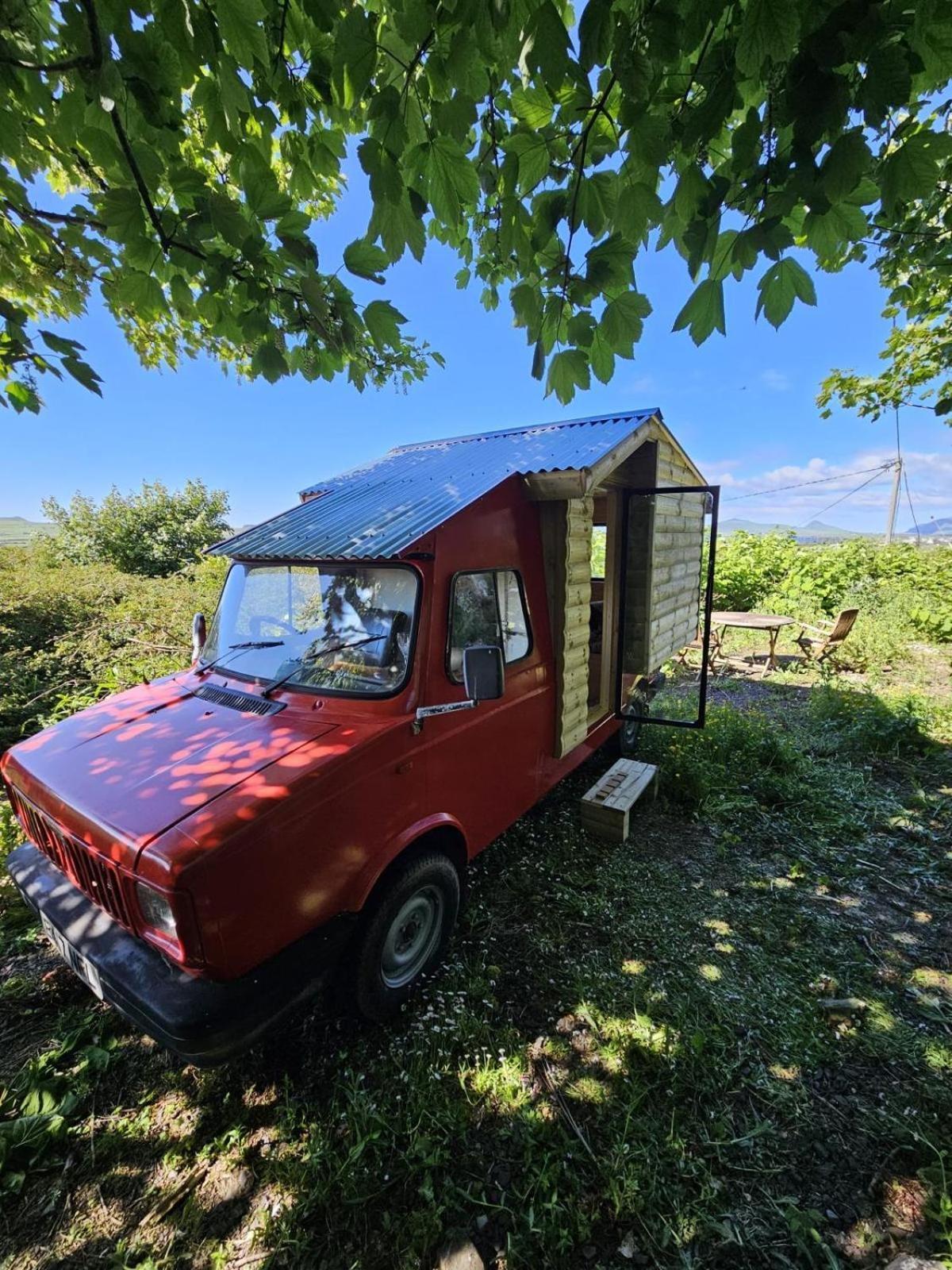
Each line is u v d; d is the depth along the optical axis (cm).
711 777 458
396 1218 172
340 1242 167
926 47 114
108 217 165
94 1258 165
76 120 163
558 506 340
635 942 287
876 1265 158
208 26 135
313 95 180
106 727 254
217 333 216
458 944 284
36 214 205
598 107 143
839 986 259
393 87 141
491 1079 212
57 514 1412
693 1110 203
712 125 133
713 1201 174
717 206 149
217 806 181
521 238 174
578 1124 198
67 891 219
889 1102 205
